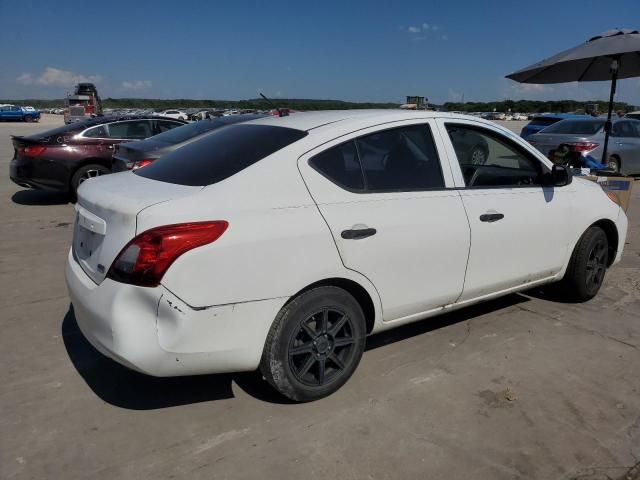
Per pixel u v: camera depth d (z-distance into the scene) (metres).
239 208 2.75
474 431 2.91
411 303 3.44
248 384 3.35
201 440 2.81
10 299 4.67
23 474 2.53
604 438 2.87
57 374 3.43
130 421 2.96
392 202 3.25
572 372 3.55
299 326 2.96
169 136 7.72
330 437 2.84
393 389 3.31
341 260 3.02
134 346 2.60
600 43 6.64
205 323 2.65
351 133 3.23
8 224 7.49
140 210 2.63
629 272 5.65
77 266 3.11
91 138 9.15
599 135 11.96
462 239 3.57
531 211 4.02
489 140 3.96
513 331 4.16
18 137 8.89
